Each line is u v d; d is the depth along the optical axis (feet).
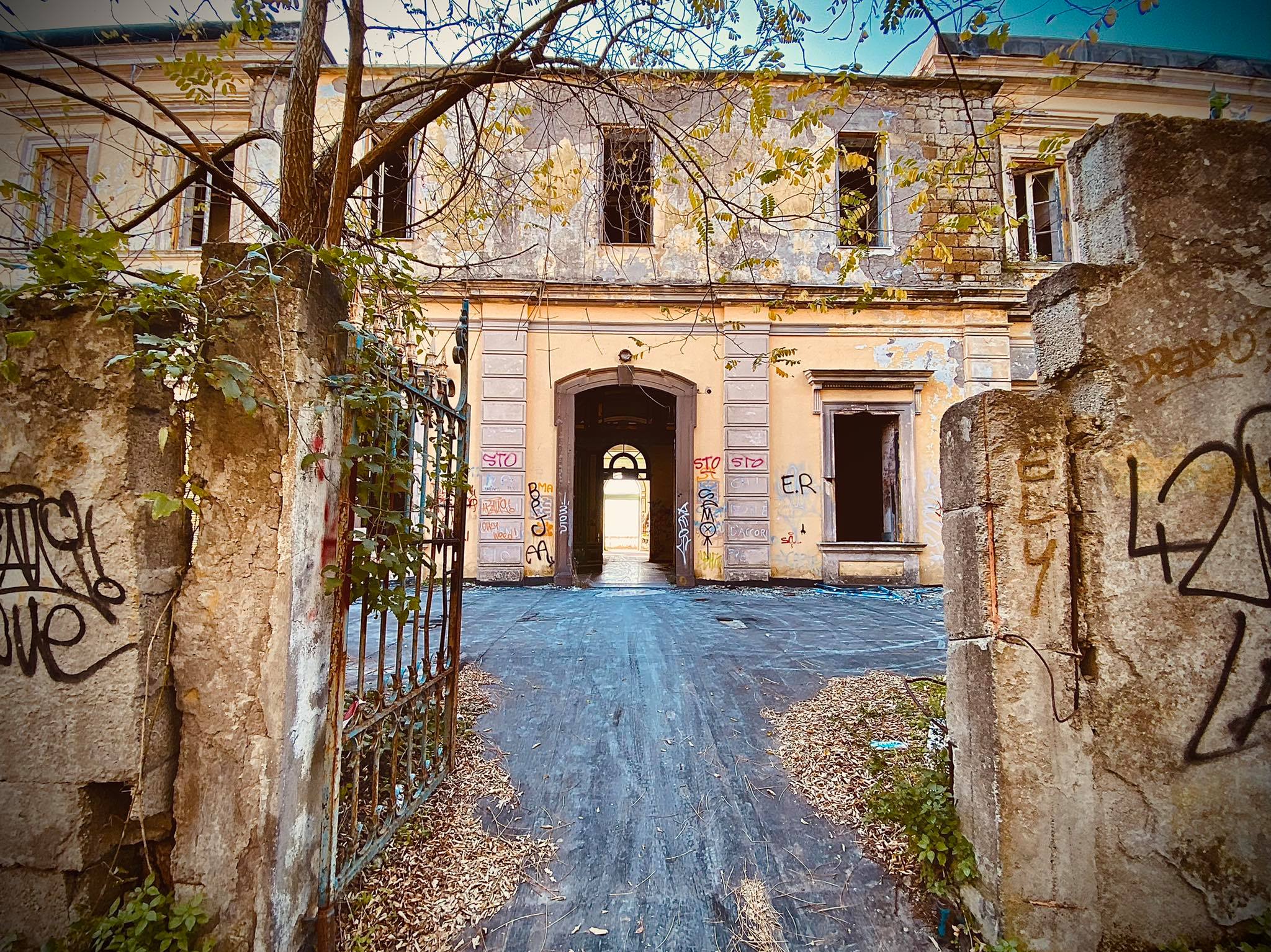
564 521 32.30
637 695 13.92
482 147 12.97
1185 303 6.95
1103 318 6.92
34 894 5.88
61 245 5.52
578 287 32.37
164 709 6.05
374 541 7.27
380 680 7.76
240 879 5.83
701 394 32.96
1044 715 6.70
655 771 10.60
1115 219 7.21
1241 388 6.88
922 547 32.27
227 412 6.09
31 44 7.65
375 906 7.20
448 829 8.75
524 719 12.60
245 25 9.36
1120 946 6.56
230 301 6.01
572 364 32.81
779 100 32.50
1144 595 6.86
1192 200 7.00
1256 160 7.06
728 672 15.61
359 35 9.47
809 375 32.91
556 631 20.26
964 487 7.36
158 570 6.06
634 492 114.11
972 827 7.22
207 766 5.97
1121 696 6.80
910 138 33.01
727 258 33.01
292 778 6.06
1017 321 34.30
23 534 5.96
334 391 6.72
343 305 7.12
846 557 32.22
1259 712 6.72
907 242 33.17
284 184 9.36
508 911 7.38
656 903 7.61
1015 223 12.64
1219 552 6.83
